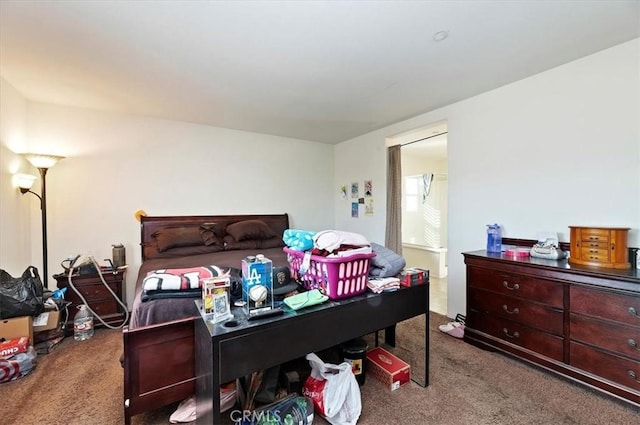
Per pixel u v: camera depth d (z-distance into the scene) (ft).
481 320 8.08
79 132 10.54
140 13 5.42
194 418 5.30
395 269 6.27
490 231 8.80
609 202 6.90
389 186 13.42
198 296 5.54
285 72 7.89
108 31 5.99
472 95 9.59
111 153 11.07
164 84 8.63
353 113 11.36
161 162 11.98
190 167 12.58
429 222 19.89
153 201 11.83
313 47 6.66
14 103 8.82
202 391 4.47
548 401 5.81
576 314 6.19
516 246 8.57
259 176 14.35
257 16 5.53
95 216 10.80
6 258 8.37
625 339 5.57
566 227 7.61
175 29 5.93
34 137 9.80
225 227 13.01
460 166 10.11
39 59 7.14
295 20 5.66
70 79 8.25
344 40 6.39
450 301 10.46
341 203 16.28
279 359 4.34
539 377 6.64
